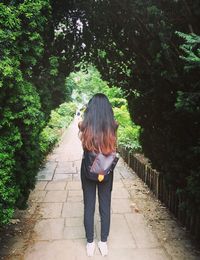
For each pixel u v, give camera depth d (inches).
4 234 143.3
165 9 126.7
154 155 170.1
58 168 293.6
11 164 114.0
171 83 132.9
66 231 147.0
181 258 123.4
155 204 185.8
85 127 119.3
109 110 121.0
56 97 243.1
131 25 158.4
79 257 123.3
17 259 121.9
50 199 194.9
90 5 172.6
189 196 120.6
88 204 125.8
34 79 178.7
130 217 164.2
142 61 163.0
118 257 123.6
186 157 124.4
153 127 167.6
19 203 142.4
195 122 121.1
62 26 190.4
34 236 141.7
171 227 152.4
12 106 118.7
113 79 191.5
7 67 96.9
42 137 328.5
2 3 102.0
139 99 173.3
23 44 115.2
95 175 118.7
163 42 122.3
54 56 183.3
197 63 95.2
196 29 120.6
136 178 250.5
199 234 134.8
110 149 118.3
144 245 133.6
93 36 188.4
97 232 146.0
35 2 111.7
